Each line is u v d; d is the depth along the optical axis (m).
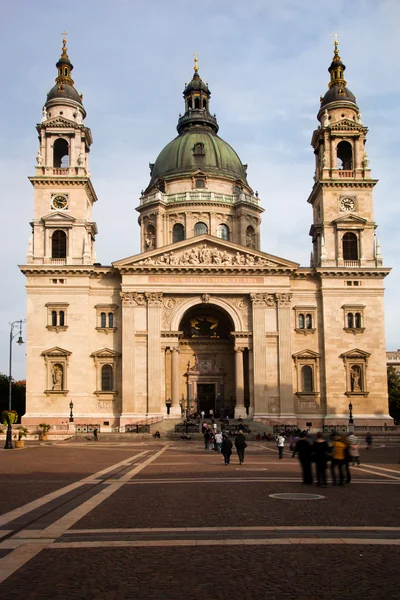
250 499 26.03
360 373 93.88
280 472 38.78
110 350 91.88
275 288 93.88
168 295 93.44
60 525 20.00
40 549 16.75
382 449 63.53
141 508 23.56
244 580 14.11
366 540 17.78
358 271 94.75
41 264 92.88
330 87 104.31
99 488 29.92
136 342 91.31
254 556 16.09
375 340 94.50
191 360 101.12
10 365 93.06
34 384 90.38
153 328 91.50
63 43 102.31
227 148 121.44
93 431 81.81
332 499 25.94
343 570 14.84
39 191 95.62
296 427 88.75
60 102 97.88
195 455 54.34
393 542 17.56
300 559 15.79
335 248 97.00
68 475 35.94
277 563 15.44
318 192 100.69
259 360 92.00
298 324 95.06
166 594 13.23
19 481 32.59
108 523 20.44
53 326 91.38
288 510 22.97
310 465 31.94
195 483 32.25
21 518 21.03
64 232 95.06
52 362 90.75
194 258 93.75
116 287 94.12
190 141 119.00
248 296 94.25
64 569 14.95
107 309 93.38
